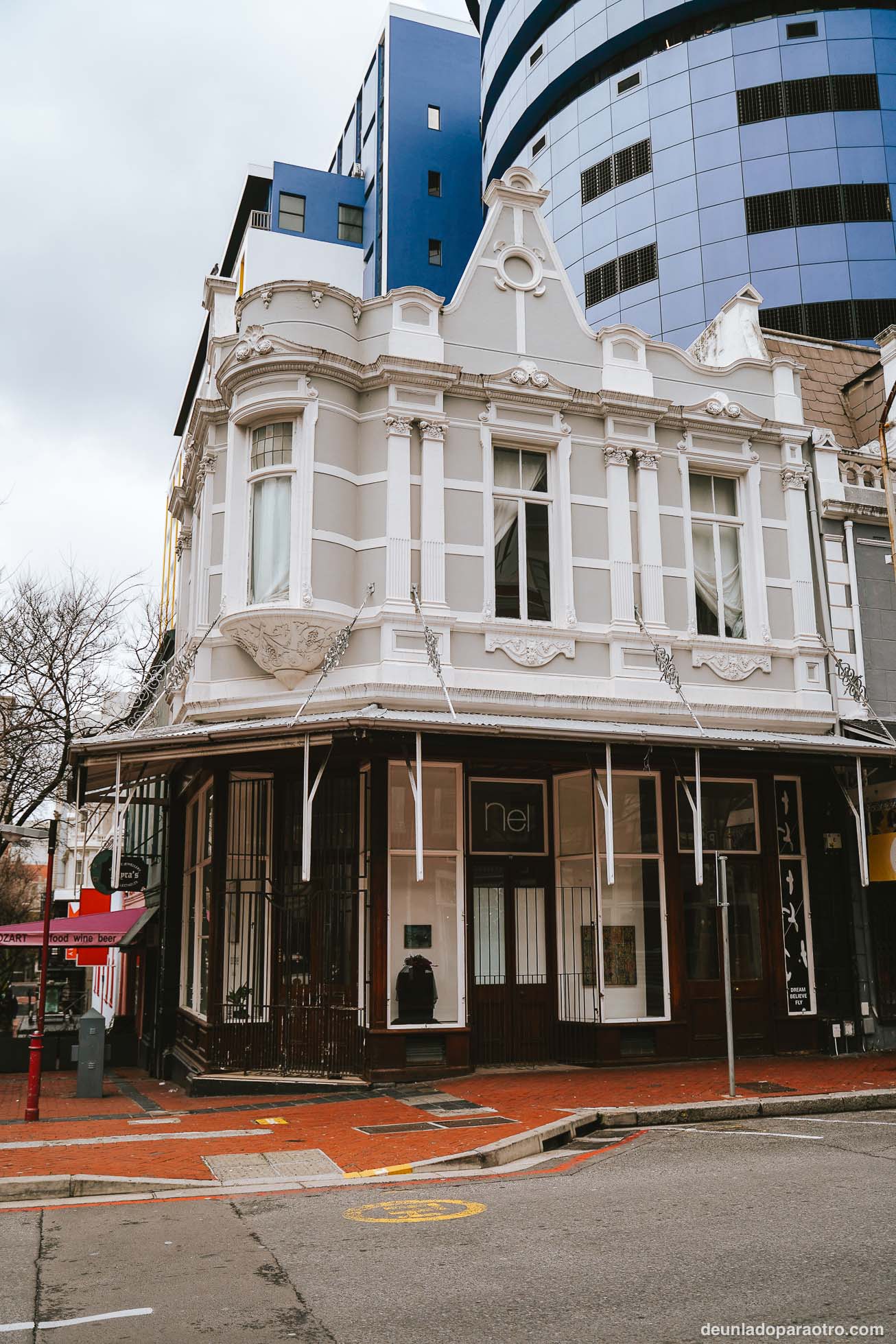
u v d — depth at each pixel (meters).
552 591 15.73
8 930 18.91
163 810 20.27
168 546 34.72
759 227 39.75
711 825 16.11
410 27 51.84
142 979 21.23
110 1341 5.10
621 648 15.65
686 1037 15.02
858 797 16.06
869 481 18.11
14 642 23.33
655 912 15.33
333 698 14.26
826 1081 13.04
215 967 14.21
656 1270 5.96
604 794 15.11
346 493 14.89
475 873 15.06
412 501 14.98
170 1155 9.52
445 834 14.59
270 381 14.94
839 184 39.25
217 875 14.41
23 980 45.72
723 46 41.75
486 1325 5.20
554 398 15.94
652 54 43.44
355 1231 7.05
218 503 15.80
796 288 38.75
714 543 17.03
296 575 14.40
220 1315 5.44
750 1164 8.78
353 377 15.10
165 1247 6.75
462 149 51.25
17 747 23.77
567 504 15.83
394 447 15.00
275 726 12.83
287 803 14.90
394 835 14.25
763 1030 15.70
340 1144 9.95
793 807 16.61
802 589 17.14
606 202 43.34
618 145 43.44
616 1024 14.65
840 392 20.81
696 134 41.47
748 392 17.67
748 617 16.91
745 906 16.06
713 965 15.62
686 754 15.17
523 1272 6.02
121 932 19.03
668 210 41.50
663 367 17.14
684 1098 11.89
